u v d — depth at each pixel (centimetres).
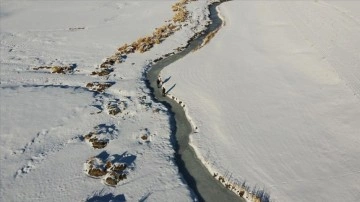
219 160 1917
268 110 2269
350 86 2358
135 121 2339
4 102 2634
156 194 1731
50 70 3281
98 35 4147
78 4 5788
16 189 1808
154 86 2803
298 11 3988
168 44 3584
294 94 2395
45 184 1833
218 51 3206
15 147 2133
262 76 2681
